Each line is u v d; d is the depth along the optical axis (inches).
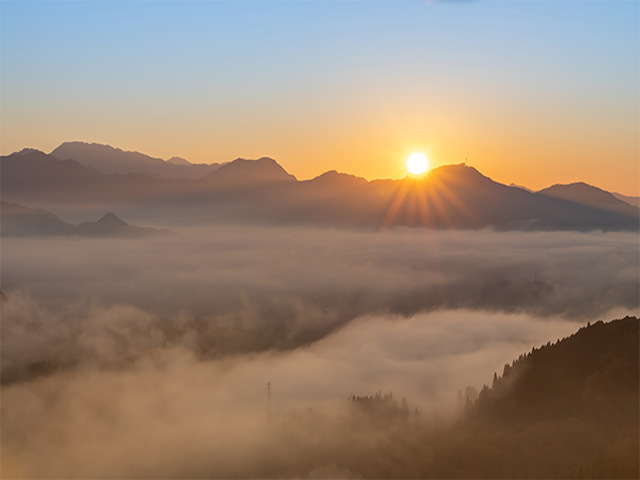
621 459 6063.0
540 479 6471.5
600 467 6013.8
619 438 6668.3
